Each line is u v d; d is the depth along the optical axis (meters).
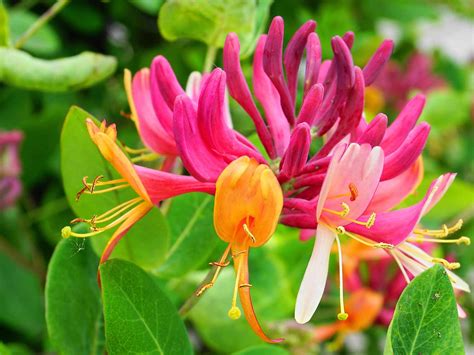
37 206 0.41
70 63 0.28
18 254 0.36
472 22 0.60
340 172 0.22
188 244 0.28
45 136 0.38
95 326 0.26
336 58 0.24
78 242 0.26
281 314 0.33
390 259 0.34
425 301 0.22
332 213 0.23
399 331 0.22
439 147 0.55
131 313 0.23
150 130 0.25
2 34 0.29
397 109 0.51
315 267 0.22
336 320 0.36
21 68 0.28
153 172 0.23
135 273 0.23
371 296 0.34
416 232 0.24
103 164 0.25
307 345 0.33
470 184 0.57
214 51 0.29
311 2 0.44
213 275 0.23
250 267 0.33
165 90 0.24
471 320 0.51
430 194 0.22
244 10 0.28
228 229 0.22
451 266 0.24
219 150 0.23
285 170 0.23
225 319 0.32
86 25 0.41
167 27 0.29
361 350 0.46
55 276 0.25
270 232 0.22
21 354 0.36
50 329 0.25
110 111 0.43
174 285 0.32
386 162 0.23
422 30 0.59
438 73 0.58
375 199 0.24
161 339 0.24
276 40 0.24
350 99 0.24
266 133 0.25
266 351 0.26
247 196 0.22
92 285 0.26
